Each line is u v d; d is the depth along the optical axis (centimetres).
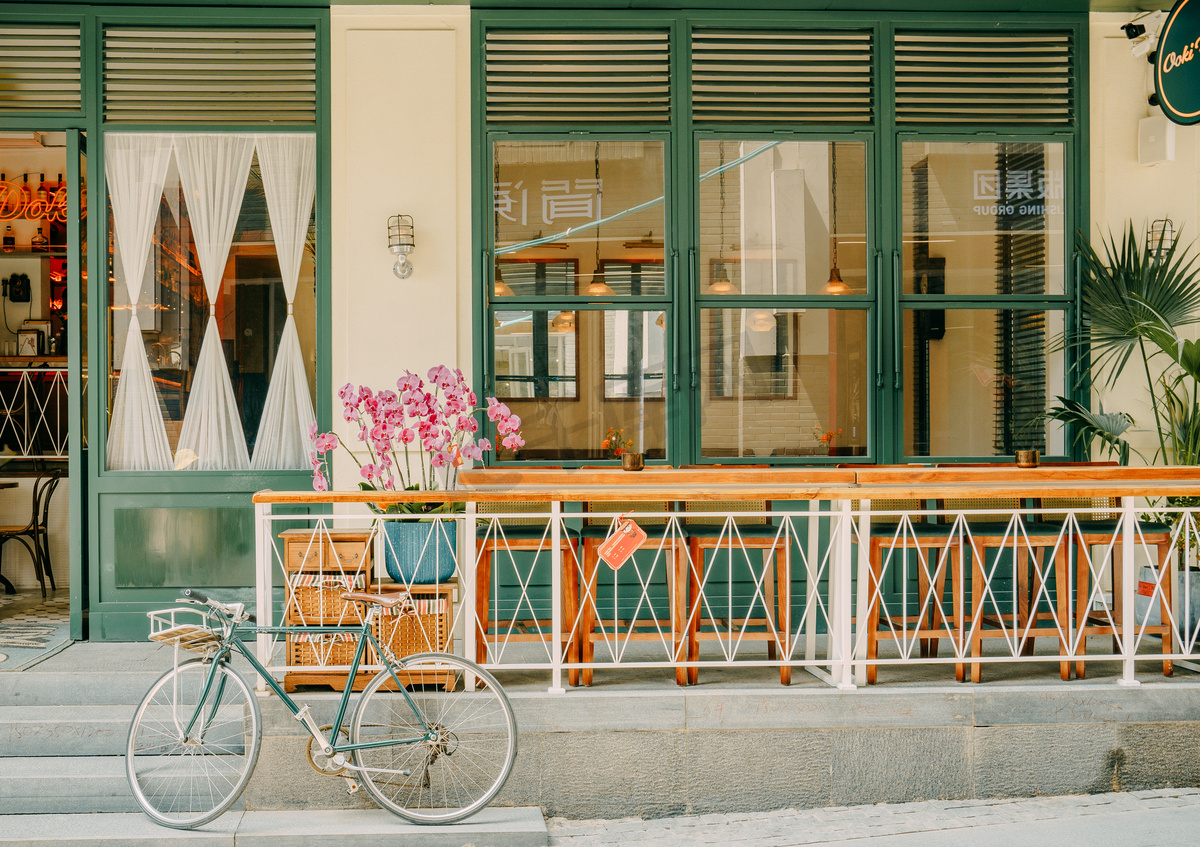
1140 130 470
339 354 453
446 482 385
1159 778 342
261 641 327
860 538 343
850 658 337
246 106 454
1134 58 475
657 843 304
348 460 451
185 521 446
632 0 452
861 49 468
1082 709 339
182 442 454
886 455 465
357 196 453
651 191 464
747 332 466
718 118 464
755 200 466
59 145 664
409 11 454
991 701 337
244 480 448
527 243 462
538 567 449
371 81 454
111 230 453
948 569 458
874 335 467
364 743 300
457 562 354
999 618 351
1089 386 472
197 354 456
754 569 456
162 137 455
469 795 321
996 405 475
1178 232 469
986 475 357
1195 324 475
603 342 463
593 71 461
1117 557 411
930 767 336
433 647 334
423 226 455
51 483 579
